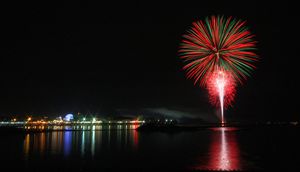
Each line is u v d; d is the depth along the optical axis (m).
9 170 28.08
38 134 89.62
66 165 31.41
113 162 33.53
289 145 52.53
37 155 39.50
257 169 29.25
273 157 37.25
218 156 38.38
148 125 110.81
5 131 89.69
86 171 27.53
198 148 48.31
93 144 55.59
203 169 28.97
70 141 62.38
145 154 40.81
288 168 29.66
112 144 55.03
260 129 115.00
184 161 34.31
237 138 69.25
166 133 92.56
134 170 27.86
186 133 90.75
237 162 33.50
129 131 109.56
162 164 32.22
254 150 45.34
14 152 42.56
